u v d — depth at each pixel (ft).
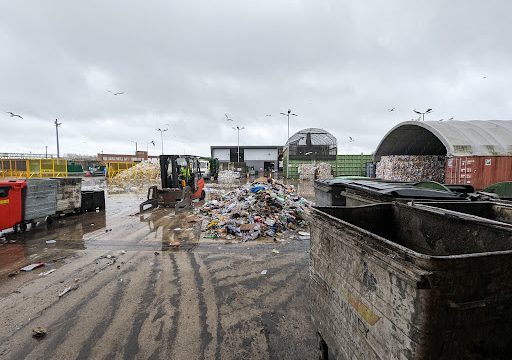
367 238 6.45
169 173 45.57
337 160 125.59
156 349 10.85
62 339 11.50
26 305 14.16
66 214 38.52
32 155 160.76
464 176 47.73
